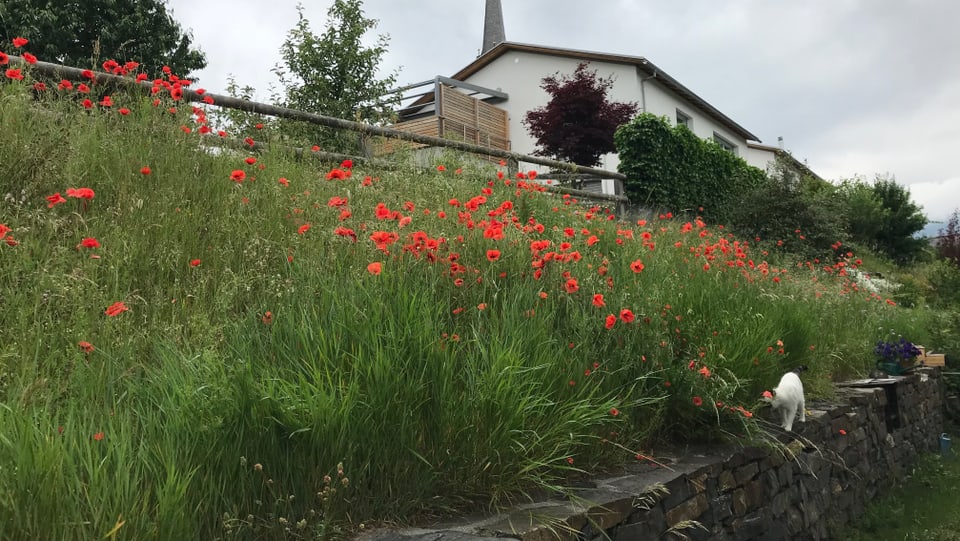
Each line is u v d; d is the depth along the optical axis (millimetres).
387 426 2141
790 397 4141
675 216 11883
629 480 2816
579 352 3053
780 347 4434
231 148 4699
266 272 3209
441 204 4684
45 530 1421
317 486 1976
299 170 4805
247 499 1863
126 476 1548
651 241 5668
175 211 3562
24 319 2383
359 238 3279
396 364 2223
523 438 2432
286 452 1954
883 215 23359
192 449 1809
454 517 2203
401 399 2193
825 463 4766
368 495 2080
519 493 2443
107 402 2014
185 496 1676
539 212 5711
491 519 2186
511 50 21375
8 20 13320
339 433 2012
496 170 6684
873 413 6039
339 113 10914
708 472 3207
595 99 16188
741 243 10047
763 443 3801
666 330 3598
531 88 21016
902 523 5156
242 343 2346
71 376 2139
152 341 2543
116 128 4148
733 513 3398
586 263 3959
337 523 1984
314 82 11086
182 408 1929
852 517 5113
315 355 2244
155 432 1883
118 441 1704
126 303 2754
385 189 4703
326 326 2387
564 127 16594
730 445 3613
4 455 1514
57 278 2623
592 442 2891
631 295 3635
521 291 3156
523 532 2041
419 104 18578
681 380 3434
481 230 3617
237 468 1882
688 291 4145
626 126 12234
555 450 2520
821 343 5992
